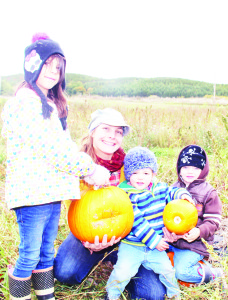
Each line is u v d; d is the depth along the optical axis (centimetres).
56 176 229
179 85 10456
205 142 688
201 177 318
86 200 251
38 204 227
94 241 248
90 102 1344
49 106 227
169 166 502
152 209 280
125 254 268
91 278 296
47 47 230
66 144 222
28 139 220
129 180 288
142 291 260
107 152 282
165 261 266
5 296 256
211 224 288
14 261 288
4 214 374
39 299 246
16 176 226
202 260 297
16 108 226
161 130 827
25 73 235
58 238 346
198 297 256
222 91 9375
